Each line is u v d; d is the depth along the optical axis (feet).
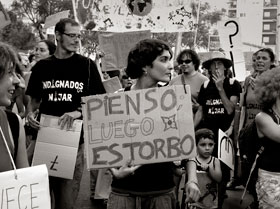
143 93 11.48
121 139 11.45
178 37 34.55
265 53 23.54
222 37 32.30
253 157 13.11
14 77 9.62
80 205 22.71
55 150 15.70
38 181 9.08
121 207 11.62
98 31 32.22
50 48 26.05
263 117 12.80
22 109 22.33
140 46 11.82
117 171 11.53
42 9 69.56
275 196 12.76
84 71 16.83
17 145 9.89
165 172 11.64
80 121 15.90
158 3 32.86
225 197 23.65
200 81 24.11
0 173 8.80
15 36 64.18
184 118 11.38
